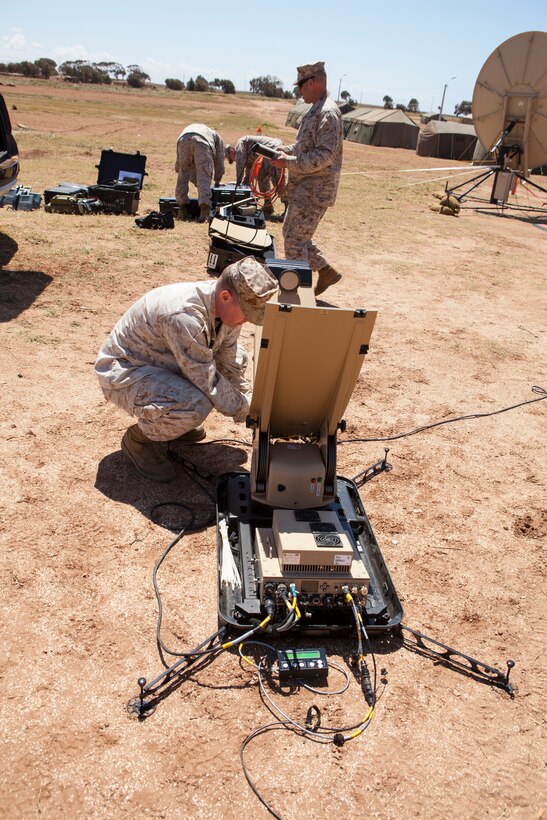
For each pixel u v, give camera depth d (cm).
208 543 336
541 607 322
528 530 379
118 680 257
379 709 257
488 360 623
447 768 238
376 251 1005
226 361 380
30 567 307
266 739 241
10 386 462
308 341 289
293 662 263
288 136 3375
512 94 1503
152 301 343
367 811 220
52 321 581
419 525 373
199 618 290
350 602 272
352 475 413
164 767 227
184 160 997
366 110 4219
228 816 214
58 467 381
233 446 428
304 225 660
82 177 1280
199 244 869
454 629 302
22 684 251
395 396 530
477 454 455
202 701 252
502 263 1030
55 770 223
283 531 278
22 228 844
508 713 262
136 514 351
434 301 790
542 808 229
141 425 356
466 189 1928
